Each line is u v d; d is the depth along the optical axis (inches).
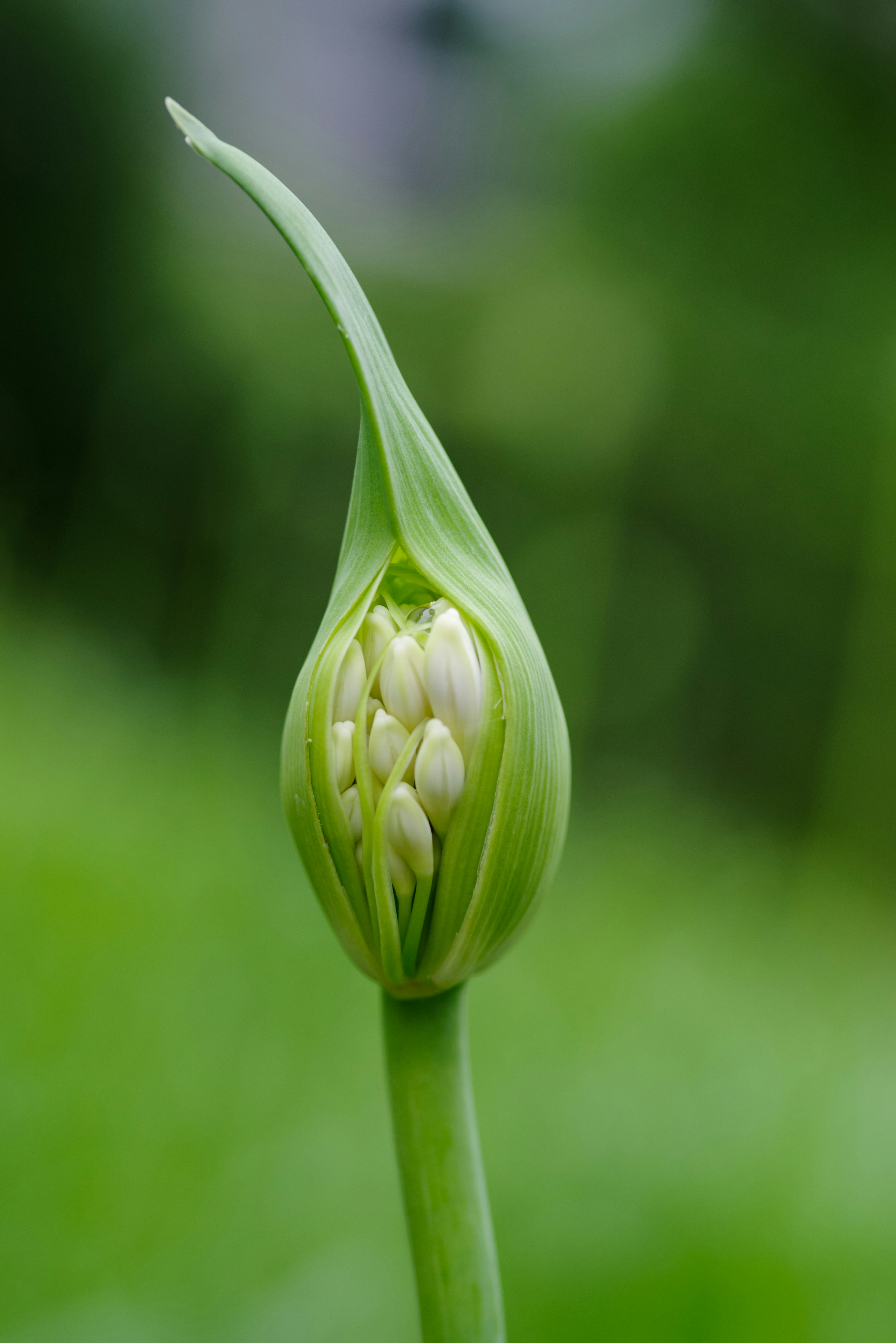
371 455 17.0
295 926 45.5
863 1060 49.3
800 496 145.2
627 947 58.0
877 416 139.3
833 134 138.9
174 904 43.4
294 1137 31.0
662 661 133.7
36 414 117.6
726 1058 44.5
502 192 140.3
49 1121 28.5
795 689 147.6
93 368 117.2
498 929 16.9
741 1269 27.2
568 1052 42.1
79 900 40.2
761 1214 29.4
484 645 16.9
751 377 143.0
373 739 16.9
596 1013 47.8
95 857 44.3
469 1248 17.0
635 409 140.3
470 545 17.1
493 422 135.0
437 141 137.1
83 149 116.2
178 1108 31.0
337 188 133.6
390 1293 25.1
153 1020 34.5
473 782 16.8
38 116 113.1
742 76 139.3
